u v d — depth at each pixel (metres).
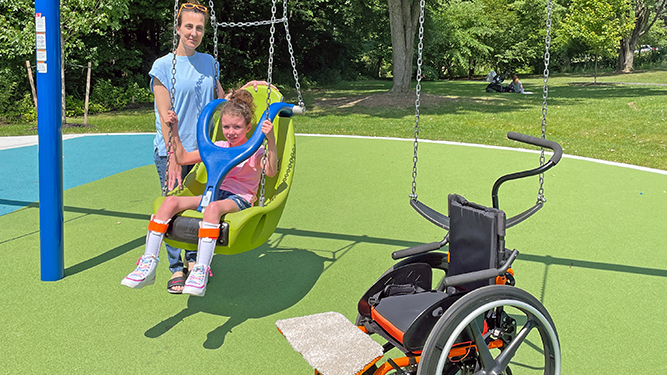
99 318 3.38
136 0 19.52
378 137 11.44
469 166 8.42
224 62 24.33
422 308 2.49
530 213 2.59
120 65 20.39
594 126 13.76
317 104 19.42
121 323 3.31
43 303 3.57
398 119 14.86
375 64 44.12
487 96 21.70
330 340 2.37
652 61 46.22
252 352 2.99
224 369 2.81
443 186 7.08
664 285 3.96
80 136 11.66
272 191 3.67
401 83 20.69
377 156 9.18
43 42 3.63
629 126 13.52
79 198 6.46
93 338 3.12
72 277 4.00
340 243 4.84
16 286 3.83
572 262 4.42
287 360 2.91
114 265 4.25
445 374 2.42
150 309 3.52
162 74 3.56
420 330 2.25
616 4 29.64
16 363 2.85
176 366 2.84
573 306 3.61
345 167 8.23
